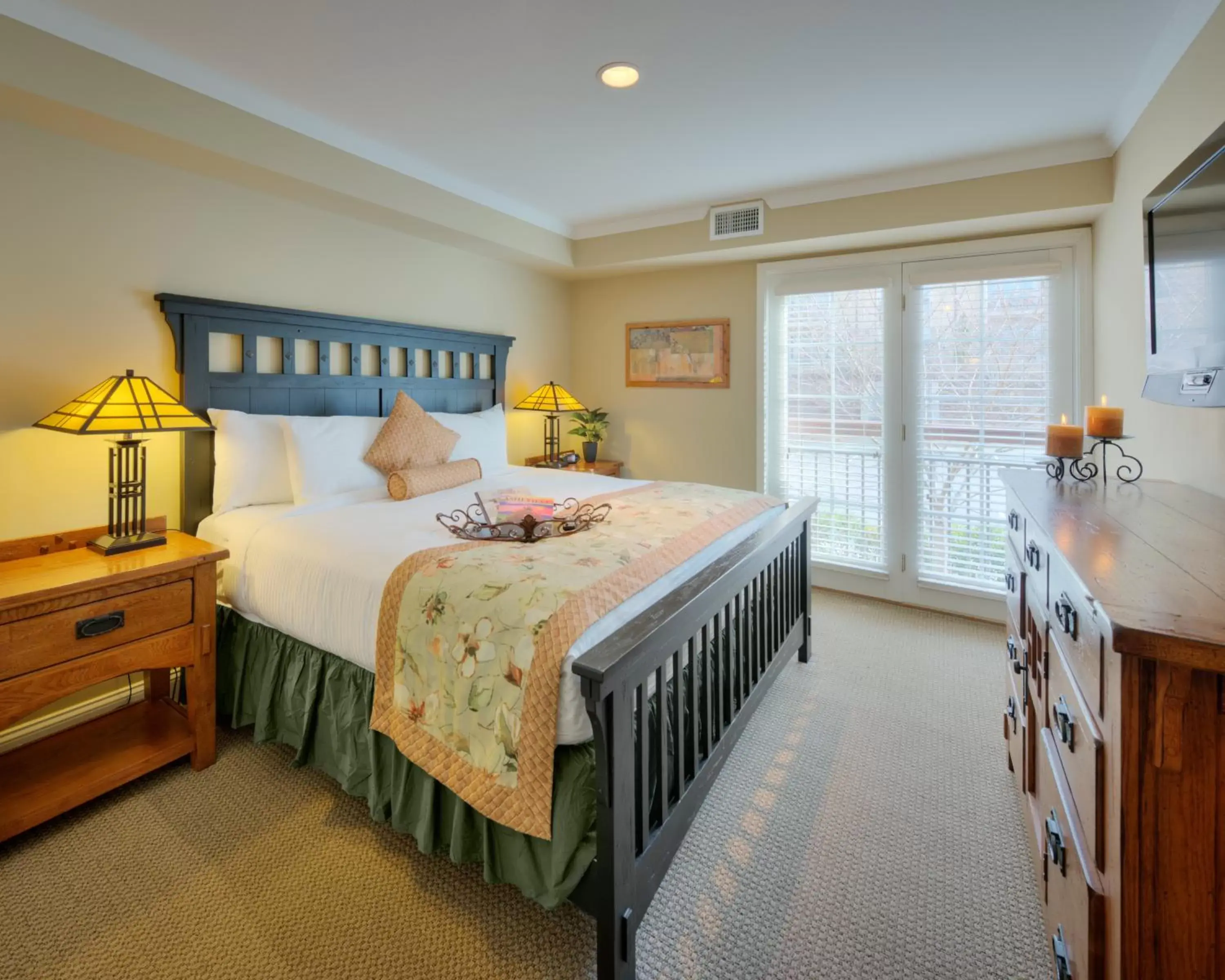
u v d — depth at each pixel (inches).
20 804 69.7
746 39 77.2
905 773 83.0
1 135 81.0
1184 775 32.7
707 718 69.4
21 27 70.9
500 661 56.8
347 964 55.0
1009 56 81.4
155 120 82.7
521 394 170.4
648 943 57.4
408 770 66.1
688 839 70.9
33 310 84.9
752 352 159.6
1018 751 72.3
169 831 71.9
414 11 71.6
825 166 119.9
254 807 76.2
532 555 70.9
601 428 179.5
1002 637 128.2
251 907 61.2
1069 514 61.0
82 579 71.7
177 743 82.4
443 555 71.5
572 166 120.3
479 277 154.7
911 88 89.7
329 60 82.8
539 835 52.1
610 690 47.9
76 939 57.4
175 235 98.6
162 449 99.6
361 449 111.3
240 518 93.7
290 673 82.7
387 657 66.9
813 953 56.2
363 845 69.8
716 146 110.4
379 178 113.6
